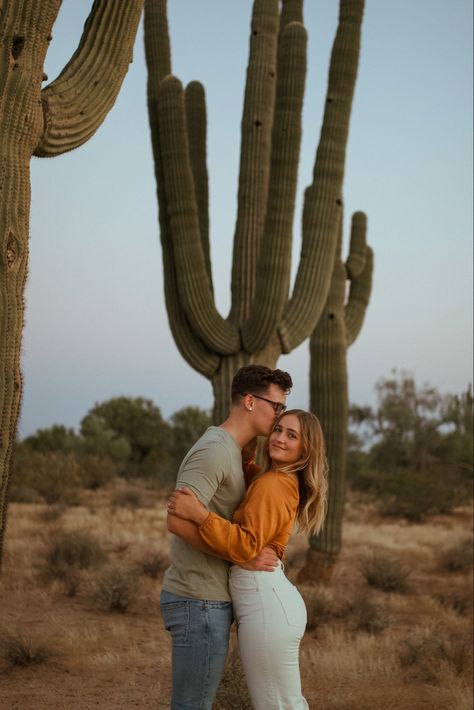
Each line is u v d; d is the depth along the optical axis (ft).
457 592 37.11
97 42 14.34
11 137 12.29
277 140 26.91
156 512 70.59
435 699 19.56
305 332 29.25
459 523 75.92
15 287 12.14
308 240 29.96
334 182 30.30
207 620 9.44
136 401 141.69
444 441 112.68
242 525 9.33
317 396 36.45
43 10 12.63
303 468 9.95
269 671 9.36
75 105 13.61
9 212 12.15
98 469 96.27
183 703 9.52
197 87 31.09
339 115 30.55
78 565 36.68
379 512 79.71
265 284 27.12
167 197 27.84
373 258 40.37
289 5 33.22
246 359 28.14
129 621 27.71
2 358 11.89
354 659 22.76
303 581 36.06
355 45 31.22
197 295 27.43
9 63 12.35
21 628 25.03
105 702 18.43
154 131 28.89
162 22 29.78
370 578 38.27
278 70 27.27
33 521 56.13
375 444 119.85
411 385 119.14
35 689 19.30
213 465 9.42
